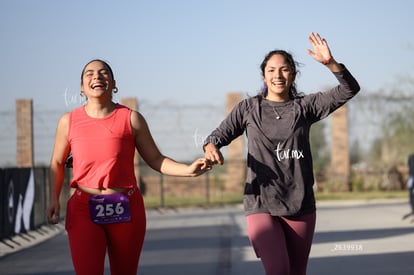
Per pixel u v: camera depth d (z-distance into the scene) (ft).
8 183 41.73
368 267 30.53
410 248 36.76
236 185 92.58
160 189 83.97
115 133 16.83
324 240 41.01
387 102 94.27
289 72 18.56
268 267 17.28
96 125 16.87
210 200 84.48
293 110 18.26
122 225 16.71
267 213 18.04
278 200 17.93
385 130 94.79
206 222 56.49
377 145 95.86
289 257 18.62
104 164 16.70
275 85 18.51
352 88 17.89
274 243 17.47
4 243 40.01
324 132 96.12
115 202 16.62
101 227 16.65
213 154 17.04
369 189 95.30
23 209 46.11
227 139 18.75
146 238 44.70
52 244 43.52
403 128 94.27
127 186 16.84
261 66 19.12
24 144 80.94
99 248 16.38
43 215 53.52
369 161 96.17
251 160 18.28
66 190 63.82
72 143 16.93
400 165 95.40
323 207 73.56
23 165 80.84
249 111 18.56
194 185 93.50
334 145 94.99
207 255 35.42
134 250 17.03
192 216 64.39
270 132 18.08
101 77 16.90
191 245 40.06
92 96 16.92
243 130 19.03
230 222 55.83
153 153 17.58
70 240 16.55
